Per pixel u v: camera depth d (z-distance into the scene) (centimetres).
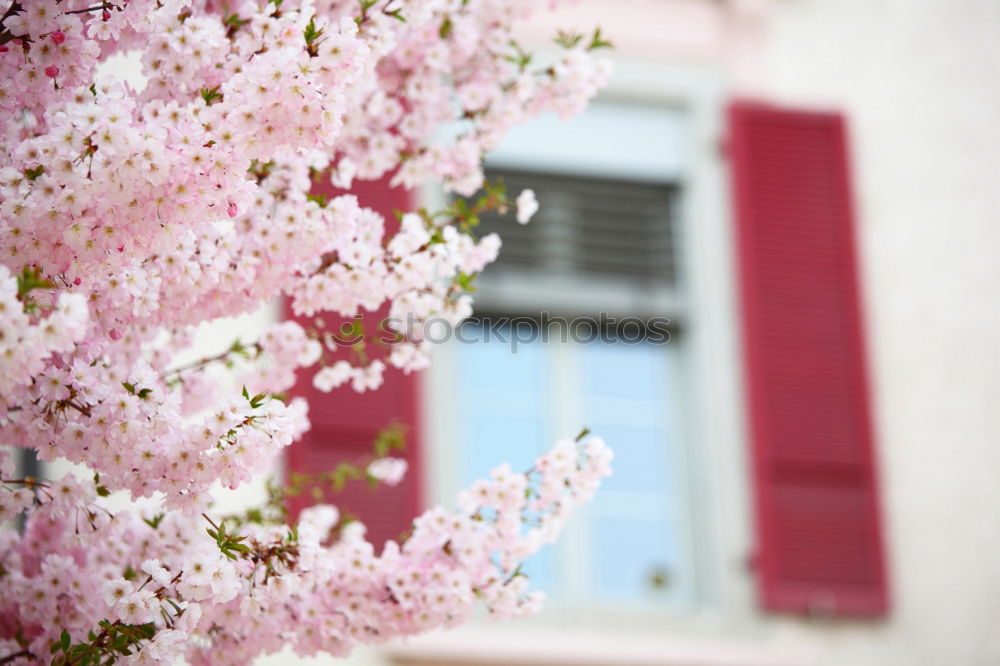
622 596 765
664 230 834
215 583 350
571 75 445
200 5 382
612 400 798
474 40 436
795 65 862
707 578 772
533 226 817
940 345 823
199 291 364
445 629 405
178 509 348
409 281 402
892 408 809
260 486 697
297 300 400
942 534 788
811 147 845
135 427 338
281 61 321
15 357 284
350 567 400
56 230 321
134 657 344
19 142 347
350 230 387
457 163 441
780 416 796
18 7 342
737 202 830
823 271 824
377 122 434
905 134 860
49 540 393
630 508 780
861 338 812
